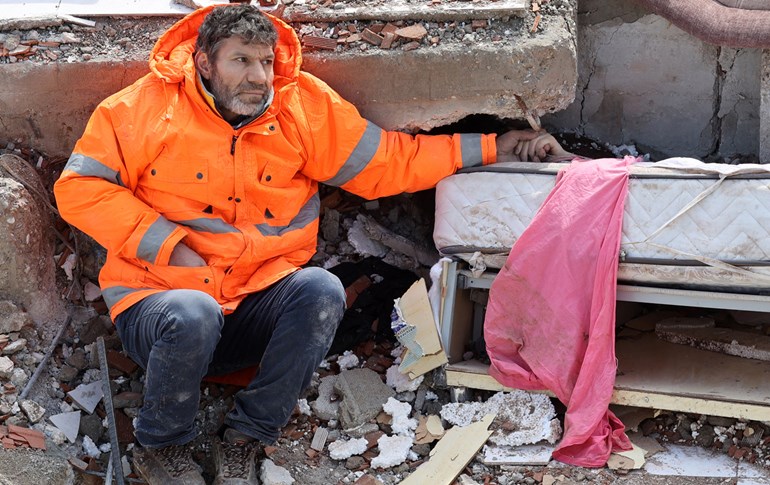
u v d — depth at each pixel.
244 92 3.12
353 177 3.46
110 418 3.24
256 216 3.28
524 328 3.31
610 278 3.15
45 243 3.66
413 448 3.33
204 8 3.24
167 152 3.16
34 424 3.27
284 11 3.64
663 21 3.92
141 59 3.56
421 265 3.99
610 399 3.20
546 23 3.54
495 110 3.58
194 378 2.98
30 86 3.60
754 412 3.12
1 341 3.40
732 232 3.09
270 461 3.22
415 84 3.54
